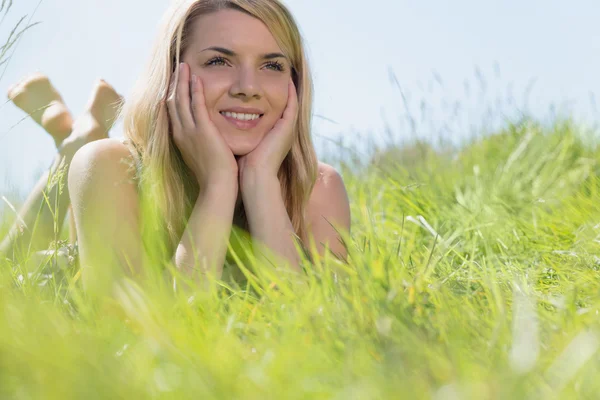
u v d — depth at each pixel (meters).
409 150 4.70
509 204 3.85
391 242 3.23
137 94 2.94
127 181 2.85
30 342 1.41
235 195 2.86
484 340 1.62
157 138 2.89
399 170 4.46
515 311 1.68
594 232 3.01
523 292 2.04
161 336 1.53
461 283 2.32
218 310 1.94
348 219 3.32
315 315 1.73
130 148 2.93
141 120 2.92
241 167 2.94
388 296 1.73
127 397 1.24
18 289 2.20
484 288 2.19
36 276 2.40
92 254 2.72
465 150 4.76
